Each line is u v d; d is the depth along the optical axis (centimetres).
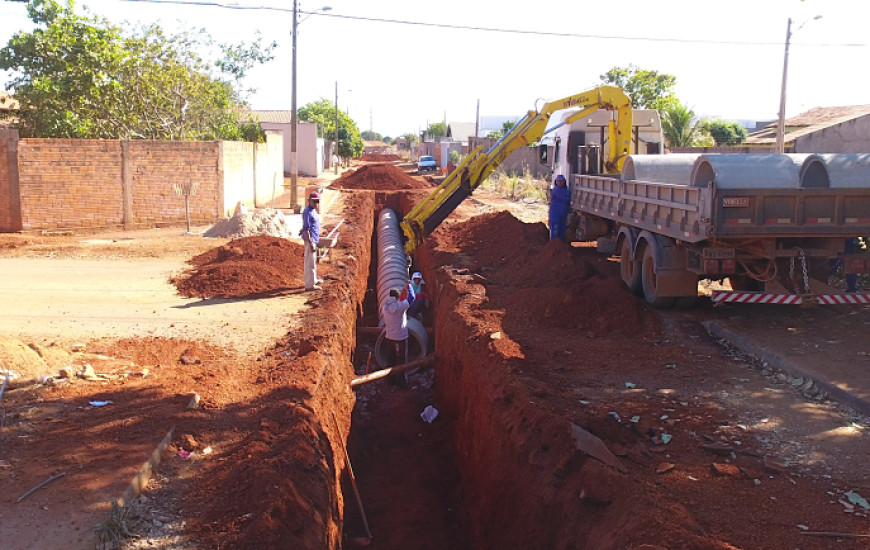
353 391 1130
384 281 1742
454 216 2522
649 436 692
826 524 525
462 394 1045
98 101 2539
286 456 615
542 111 1641
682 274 1109
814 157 969
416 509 912
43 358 830
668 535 496
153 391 754
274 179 3244
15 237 1831
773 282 1007
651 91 4528
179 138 2936
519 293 1234
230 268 1361
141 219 2150
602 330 1076
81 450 603
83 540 475
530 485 679
